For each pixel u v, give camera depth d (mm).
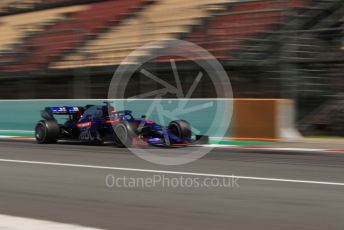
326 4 22734
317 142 18609
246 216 7820
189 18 26891
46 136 19000
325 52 21781
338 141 18922
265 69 21625
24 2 38969
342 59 20844
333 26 22281
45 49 30516
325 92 21562
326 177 11281
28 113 24531
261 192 9656
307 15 22609
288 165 13180
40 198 9305
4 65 30469
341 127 21297
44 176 11719
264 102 18953
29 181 11086
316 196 9234
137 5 30984
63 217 7863
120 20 30234
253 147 17156
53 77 27453
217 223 7418
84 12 33594
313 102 21922
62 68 27078
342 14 22250
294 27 21938
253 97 21625
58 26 33125
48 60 28891
